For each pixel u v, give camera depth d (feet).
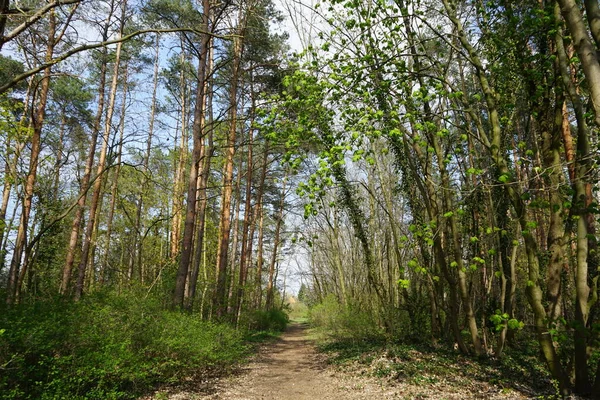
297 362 43.65
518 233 37.01
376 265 54.65
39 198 41.11
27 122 37.93
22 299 29.37
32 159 34.22
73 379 19.12
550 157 26.21
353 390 26.53
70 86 55.88
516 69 26.86
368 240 55.16
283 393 27.09
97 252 70.79
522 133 41.75
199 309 52.08
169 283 44.73
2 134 28.68
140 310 28.09
